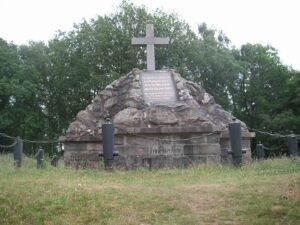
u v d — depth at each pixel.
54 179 10.98
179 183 10.29
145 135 15.41
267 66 47.69
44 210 8.07
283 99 42.38
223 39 51.19
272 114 43.47
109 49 41.88
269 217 7.41
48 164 17.41
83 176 12.07
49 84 44.44
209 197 8.55
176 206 8.07
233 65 45.03
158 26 41.72
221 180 10.52
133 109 16.08
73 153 16.14
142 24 41.81
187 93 17.12
